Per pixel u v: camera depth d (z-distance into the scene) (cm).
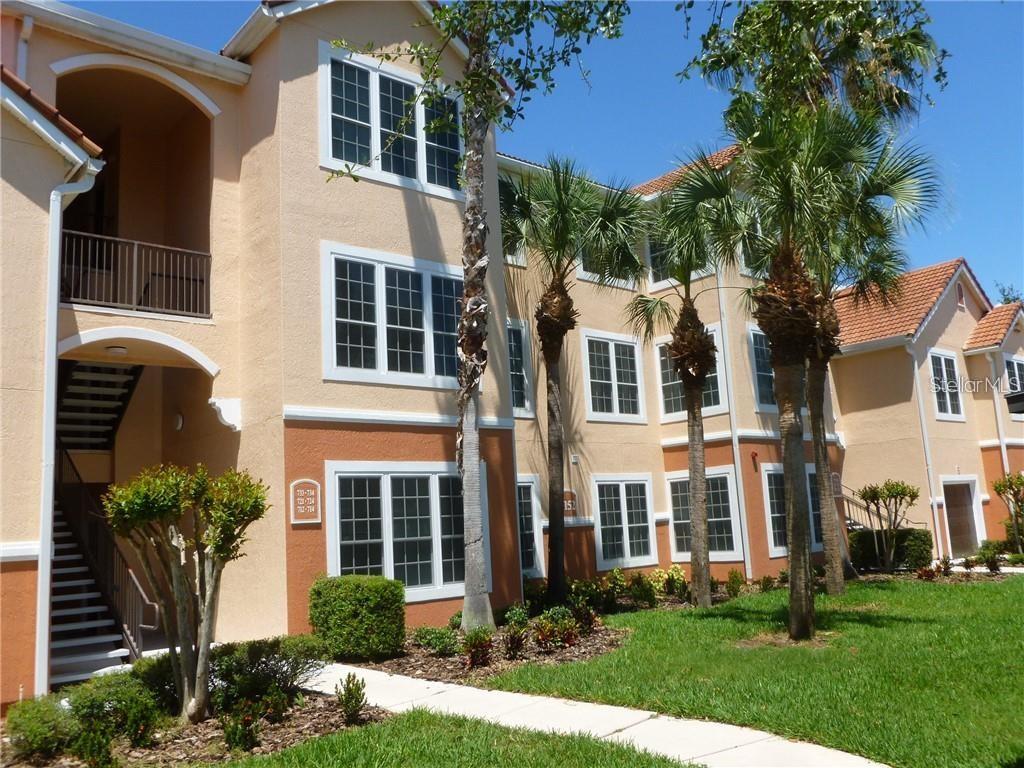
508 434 1597
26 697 991
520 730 768
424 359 1489
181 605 845
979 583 1772
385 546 1370
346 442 1352
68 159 1126
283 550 1254
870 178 1361
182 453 1559
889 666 962
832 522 1677
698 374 1586
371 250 1448
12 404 1045
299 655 905
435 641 1169
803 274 1207
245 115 1479
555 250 1636
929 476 2348
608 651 1153
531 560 1862
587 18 991
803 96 1508
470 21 1112
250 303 1402
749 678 931
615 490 2067
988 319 2766
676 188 1325
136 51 1373
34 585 1022
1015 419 2711
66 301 1248
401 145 1536
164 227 1669
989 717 757
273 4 1382
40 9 1259
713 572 2077
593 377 2084
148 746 759
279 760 693
